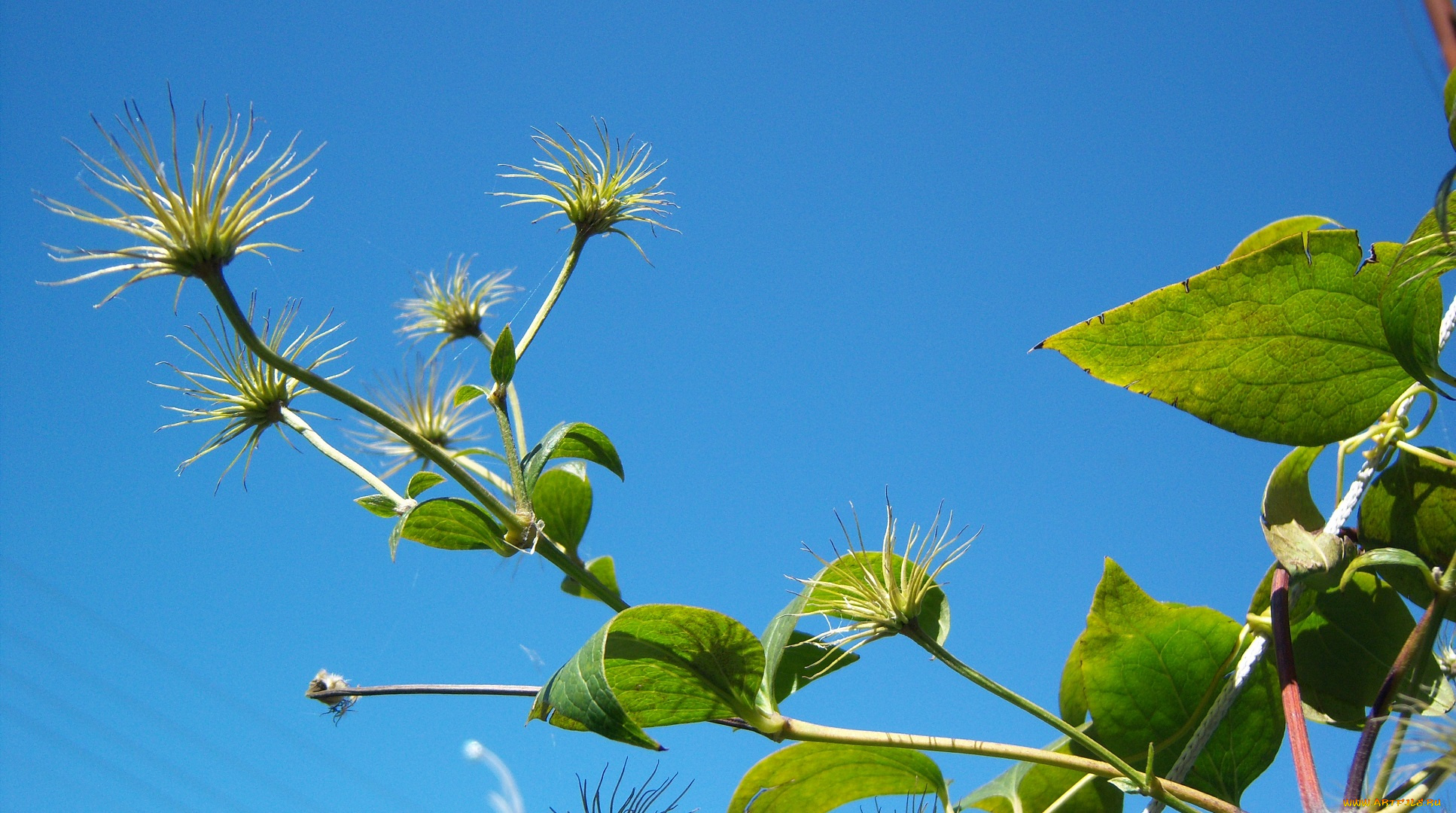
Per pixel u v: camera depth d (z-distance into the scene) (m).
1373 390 0.59
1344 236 0.58
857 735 0.60
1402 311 0.58
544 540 0.66
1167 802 0.58
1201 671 0.63
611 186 0.72
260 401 0.67
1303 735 0.58
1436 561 0.60
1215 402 0.59
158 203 0.62
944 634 0.63
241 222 0.63
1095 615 0.64
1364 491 0.61
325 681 0.66
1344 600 0.63
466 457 0.75
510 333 0.67
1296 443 0.59
